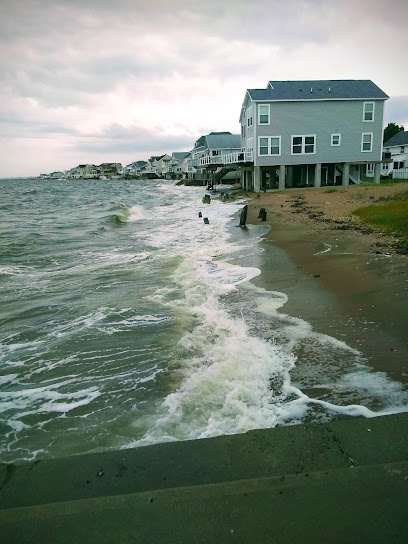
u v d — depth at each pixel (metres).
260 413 4.01
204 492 2.33
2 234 17.55
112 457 3.04
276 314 6.90
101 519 2.16
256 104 33.00
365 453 2.91
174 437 3.69
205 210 27.77
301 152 34.44
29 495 2.66
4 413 4.29
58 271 10.69
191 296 8.07
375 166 36.53
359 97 33.75
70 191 66.50
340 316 6.61
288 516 2.14
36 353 5.70
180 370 5.06
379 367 4.91
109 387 4.75
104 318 6.99
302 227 16.22
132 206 32.22
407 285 7.75
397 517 2.10
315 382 4.63
